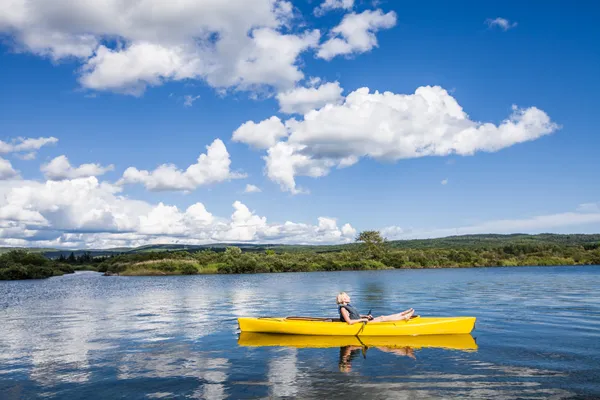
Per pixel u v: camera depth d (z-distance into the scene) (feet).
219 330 47.19
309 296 89.30
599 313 54.60
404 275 174.19
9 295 110.63
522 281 120.06
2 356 36.17
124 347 39.01
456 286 106.11
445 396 23.73
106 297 98.53
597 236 437.99
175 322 54.54
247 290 110.93
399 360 31.81
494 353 33.53
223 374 29.14
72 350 38.24
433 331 41.50
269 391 25.23
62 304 83.41
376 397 23.75
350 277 168.35
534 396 23.56
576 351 33.94
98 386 27.09
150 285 146.00
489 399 23.16
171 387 26.48
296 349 36.40
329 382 26.68
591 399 23.04
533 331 42.65
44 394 25.82
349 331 41.81
